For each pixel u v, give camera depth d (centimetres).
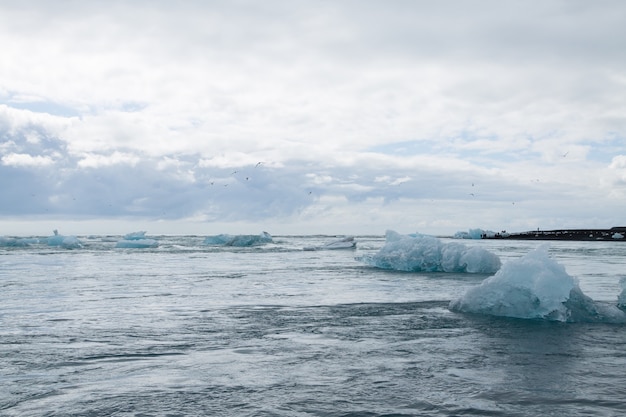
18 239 5059
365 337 928
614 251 5097
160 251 4612
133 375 682
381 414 531
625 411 538
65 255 3894
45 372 697
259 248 5328
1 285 1841
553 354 793
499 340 895
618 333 957
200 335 953
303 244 6650
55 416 531
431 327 1026
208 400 579
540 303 1118
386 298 1482
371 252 4788
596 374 678
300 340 905
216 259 3553
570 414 530
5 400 580
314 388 621
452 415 527
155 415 533
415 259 2567
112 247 5097
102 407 557
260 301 1424
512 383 637
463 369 705
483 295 1211
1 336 943
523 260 1191
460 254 2494
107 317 1158
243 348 843
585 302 1128
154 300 1449
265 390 614
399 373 685
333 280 2050
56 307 1312
